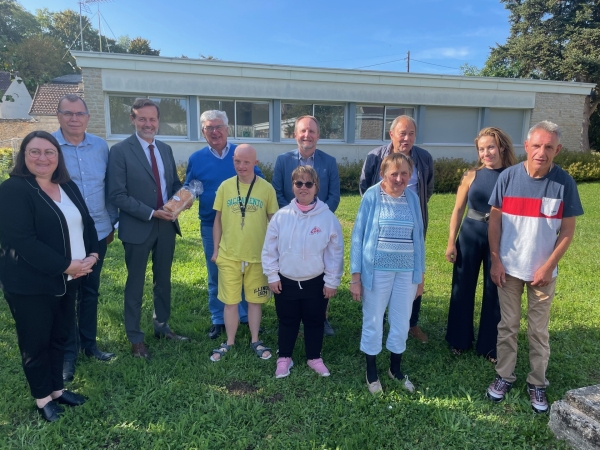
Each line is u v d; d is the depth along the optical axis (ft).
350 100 48.70
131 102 42.24
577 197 8.81
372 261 9.63
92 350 11.43
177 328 13.29
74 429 8.48
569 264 20.49
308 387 10.18
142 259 11.22
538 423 8.74
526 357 11.65
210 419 8.81
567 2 82.28
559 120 56.59
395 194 9.75
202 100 44.68
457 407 9.36
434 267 20.04
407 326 10.04
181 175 40.93
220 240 11.89
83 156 10.54
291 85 46.39
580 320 14.14
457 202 11.66
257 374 10.64
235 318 11.84
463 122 54.08
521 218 9.18
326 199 12.69
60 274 8.23
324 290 10.55
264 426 8.77
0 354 11.35
